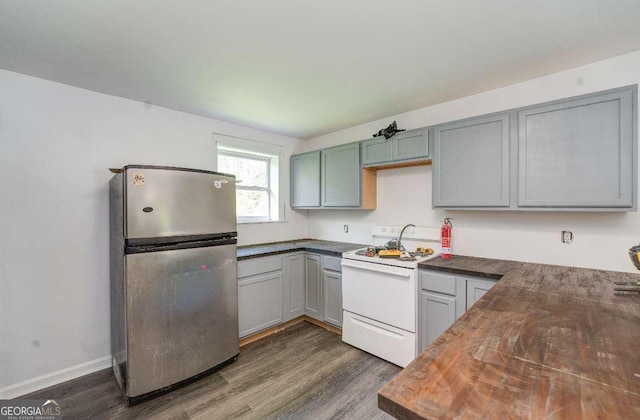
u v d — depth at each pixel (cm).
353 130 333
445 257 233
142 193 183
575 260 197
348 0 129
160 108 263
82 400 188
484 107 235
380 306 234
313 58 181
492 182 204
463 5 133
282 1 129
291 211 380
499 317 103
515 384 63
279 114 288
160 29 150
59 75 200
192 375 205
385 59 183
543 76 208
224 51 172
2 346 188
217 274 220
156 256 188
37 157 202
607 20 144
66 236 212
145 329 184
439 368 70
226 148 318
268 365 229
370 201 306
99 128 229
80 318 216
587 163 170
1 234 189
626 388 61
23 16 137
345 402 184
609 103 163
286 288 297
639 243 176
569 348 80
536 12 138
